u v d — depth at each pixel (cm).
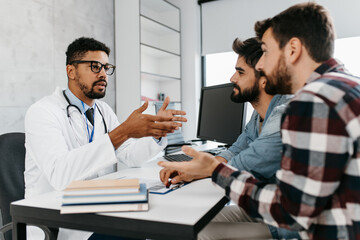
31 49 239
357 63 307
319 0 321
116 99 332
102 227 71
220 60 392
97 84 145
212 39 389
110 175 120
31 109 130
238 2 369
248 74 116
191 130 390
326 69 65
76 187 73
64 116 138
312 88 57
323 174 54
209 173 74
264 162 96
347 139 53
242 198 67
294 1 334
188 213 71
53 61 258
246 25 365
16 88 228
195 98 386
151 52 359
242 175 70
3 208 119
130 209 72
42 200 85
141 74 331
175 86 391
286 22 68
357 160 55
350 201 56
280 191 60
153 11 387
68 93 147
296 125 57
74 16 279
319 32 66
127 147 144
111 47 327
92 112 154
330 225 58
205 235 100
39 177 128
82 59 142
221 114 179
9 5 223
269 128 98
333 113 54
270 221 64
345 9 310
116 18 329
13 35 226
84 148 106
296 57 68
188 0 387
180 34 386
